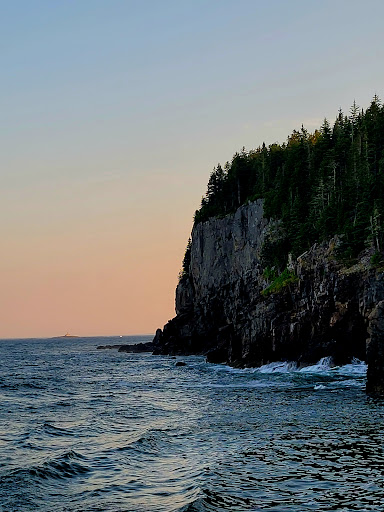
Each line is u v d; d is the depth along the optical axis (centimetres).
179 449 2966
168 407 4712
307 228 9769
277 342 8069
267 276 10800
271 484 2278
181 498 2155
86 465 2669
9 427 3800
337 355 7362
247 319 9175
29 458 2852
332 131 13012
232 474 2431
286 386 5884
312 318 7900
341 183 10594
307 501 2073
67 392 6222
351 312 7400
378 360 4919
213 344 13962
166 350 15125
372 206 8562
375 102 11681
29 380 7975
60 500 2158
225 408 4444
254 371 8050
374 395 4828
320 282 7900
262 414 4028
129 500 2150
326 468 2491
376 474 2388
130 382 7444
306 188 11544
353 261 7762
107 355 16912
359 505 2025
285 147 15400
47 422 4019
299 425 3512
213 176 15675
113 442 3225
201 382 6975
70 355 17362
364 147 10775
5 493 2238
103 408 4756
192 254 15275
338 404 4369
